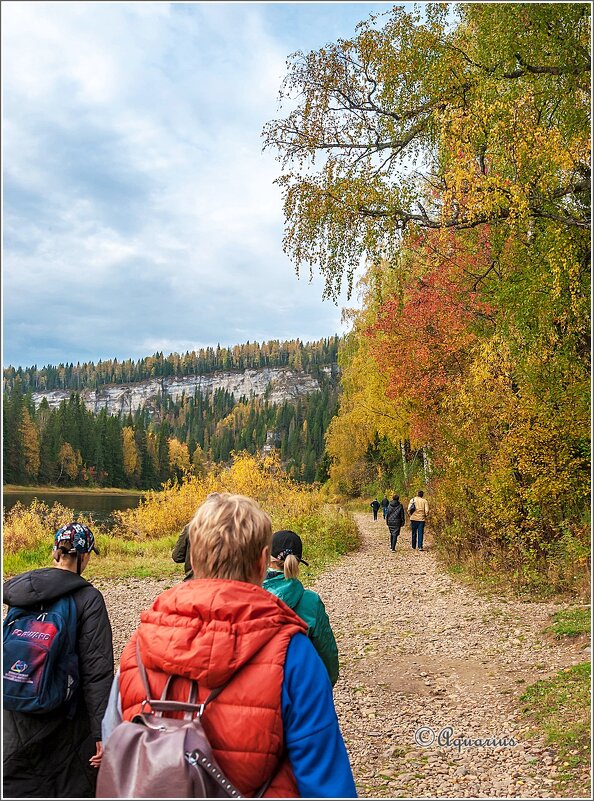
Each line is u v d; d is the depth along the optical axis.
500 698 5.77
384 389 24.94
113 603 11.03
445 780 4.24
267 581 3.31
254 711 1.50
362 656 7.68
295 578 3.33
